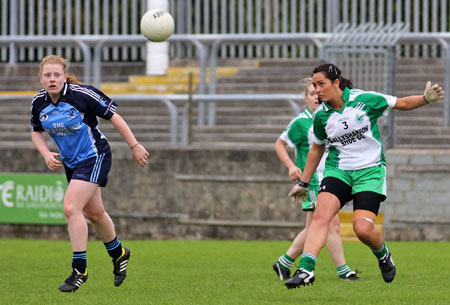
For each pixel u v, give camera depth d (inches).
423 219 1414.9
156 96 1544.0
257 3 1966.0
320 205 755.4
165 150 1510.8
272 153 1473.9
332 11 1918.1
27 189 1534.2
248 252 1266.0
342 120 760.3
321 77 754.8
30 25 2059.5
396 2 1886.1
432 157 1416.1
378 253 788.0
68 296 792.9
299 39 1787.6
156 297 791.1
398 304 743.7
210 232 1492.4
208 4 1966.0
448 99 1628.9
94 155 807.1
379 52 1520.7
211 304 744.3
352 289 847.1
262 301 761.0
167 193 1510.8
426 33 1697.8
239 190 1483.8
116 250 844.0
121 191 1525.6
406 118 1658.5
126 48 2011.6
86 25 2022.6
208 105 1769.2
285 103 1803.6
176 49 2046.0
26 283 897.5
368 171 767.1
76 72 2012.8
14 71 2037.4
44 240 1509.6
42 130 833.5
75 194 796.6
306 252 731.4
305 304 741.9
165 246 1360.7
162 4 1974.7
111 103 806.5
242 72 1919.3
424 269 1029.8
